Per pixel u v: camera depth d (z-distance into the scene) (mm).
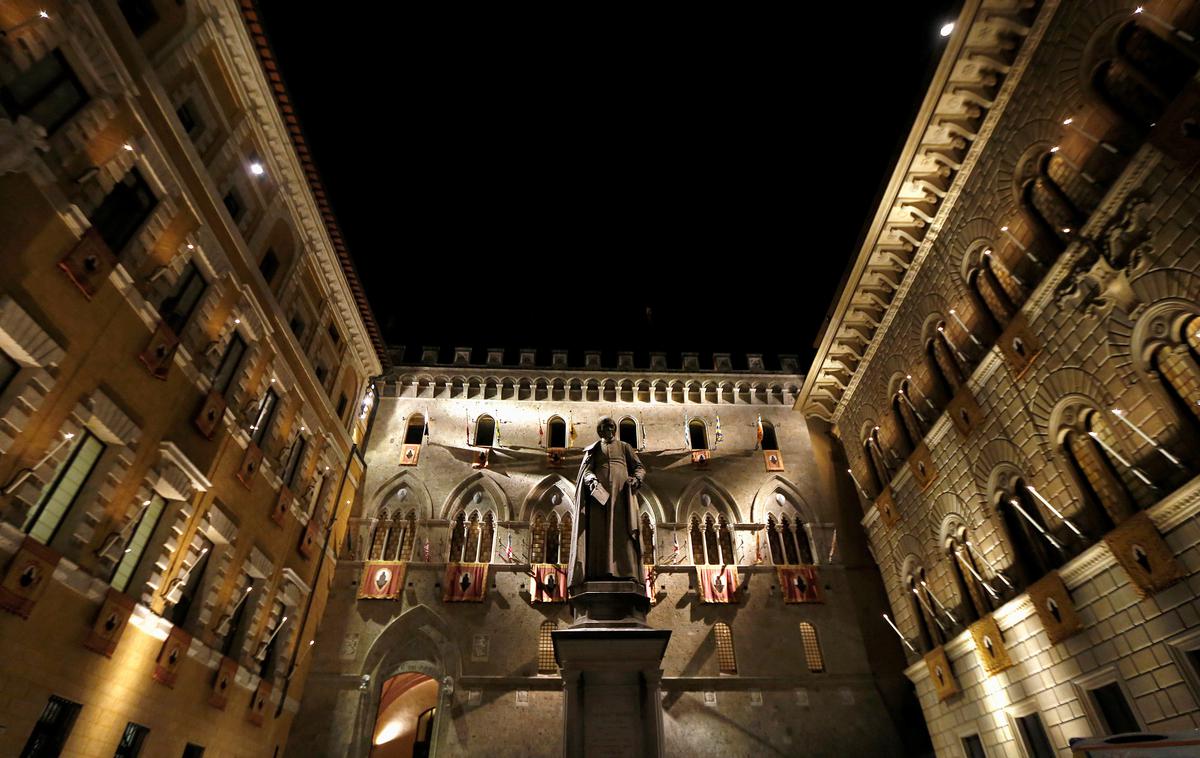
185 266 23734
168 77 22875
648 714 21375
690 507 44688
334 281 37469
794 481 45969
